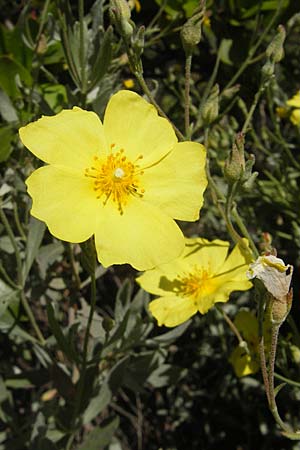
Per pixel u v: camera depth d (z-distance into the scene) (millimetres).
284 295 194
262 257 194
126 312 244
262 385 310
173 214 214
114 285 344
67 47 247
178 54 326
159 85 295
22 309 277
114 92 268
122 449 350
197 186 216
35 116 258
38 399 306
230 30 306
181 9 295
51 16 262
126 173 216
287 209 314
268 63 238
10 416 275
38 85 277
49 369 269
